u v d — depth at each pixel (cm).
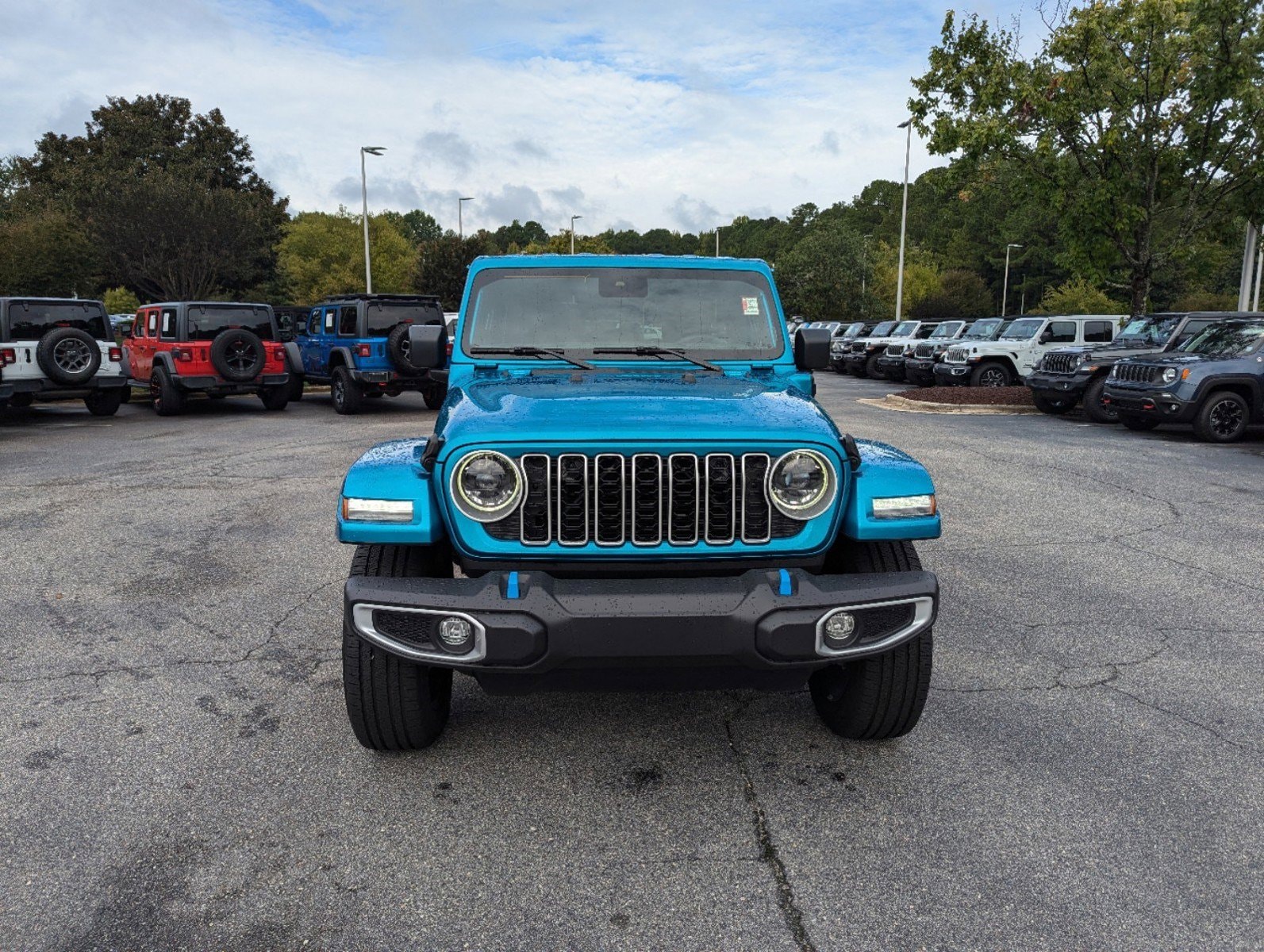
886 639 295
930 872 275
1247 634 482
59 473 975
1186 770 337
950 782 329
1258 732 368
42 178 5503
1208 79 1638
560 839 293
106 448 1169
